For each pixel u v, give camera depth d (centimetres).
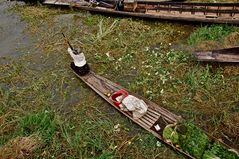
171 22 1078
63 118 829
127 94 811
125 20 1098
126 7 1109
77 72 912
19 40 1112
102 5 1163
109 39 1045
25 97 899
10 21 1204
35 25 1159
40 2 1247
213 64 898
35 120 802
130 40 1028
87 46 1030
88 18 1142
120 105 797
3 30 1167
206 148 679
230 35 970
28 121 799
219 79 860
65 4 1197
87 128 786
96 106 847
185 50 966
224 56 884
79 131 779
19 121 815
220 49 893
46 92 906
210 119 770
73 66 922
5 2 1312
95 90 870
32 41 1098
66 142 766
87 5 1178
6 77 967
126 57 965
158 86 871
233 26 999
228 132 737
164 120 759
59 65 987
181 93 841
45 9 1223
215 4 1042
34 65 1002
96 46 1023
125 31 1062
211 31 998
